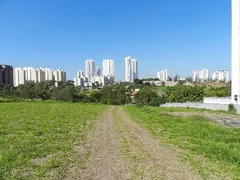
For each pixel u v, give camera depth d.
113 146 16.17
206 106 60.06
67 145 15.89
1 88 112.94
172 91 97.75
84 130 22.17
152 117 33.47
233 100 60.97
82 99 94.50
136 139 18.66
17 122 25.38
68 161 12.52
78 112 38.88
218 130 23.56
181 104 68.06
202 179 10.66
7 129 20.77
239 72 59.25
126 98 103.50
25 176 10.23
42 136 18.83
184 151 15.33
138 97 95.12
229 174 11.41
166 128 24.16
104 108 52.47
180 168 12.03
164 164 12.59
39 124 24.23
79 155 13.70
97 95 97.81
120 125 26.05
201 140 18.58
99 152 14.54
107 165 12.09
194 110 48.34
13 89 110.50
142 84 183.00
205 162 13.16
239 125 30.81
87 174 10.78
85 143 16.89
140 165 12.26
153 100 91.50
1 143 15.64
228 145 17.42
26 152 13.79
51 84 147.62
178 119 31.00
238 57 59.38
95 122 28.16
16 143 15.90
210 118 36.62
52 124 24.58
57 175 10.50
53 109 43.06
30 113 34.47
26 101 69.19
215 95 95.44
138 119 31.39
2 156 12.66
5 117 28.88
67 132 20.83
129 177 10.56
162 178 10.59
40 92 103.19
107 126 25.28
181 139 18.98
